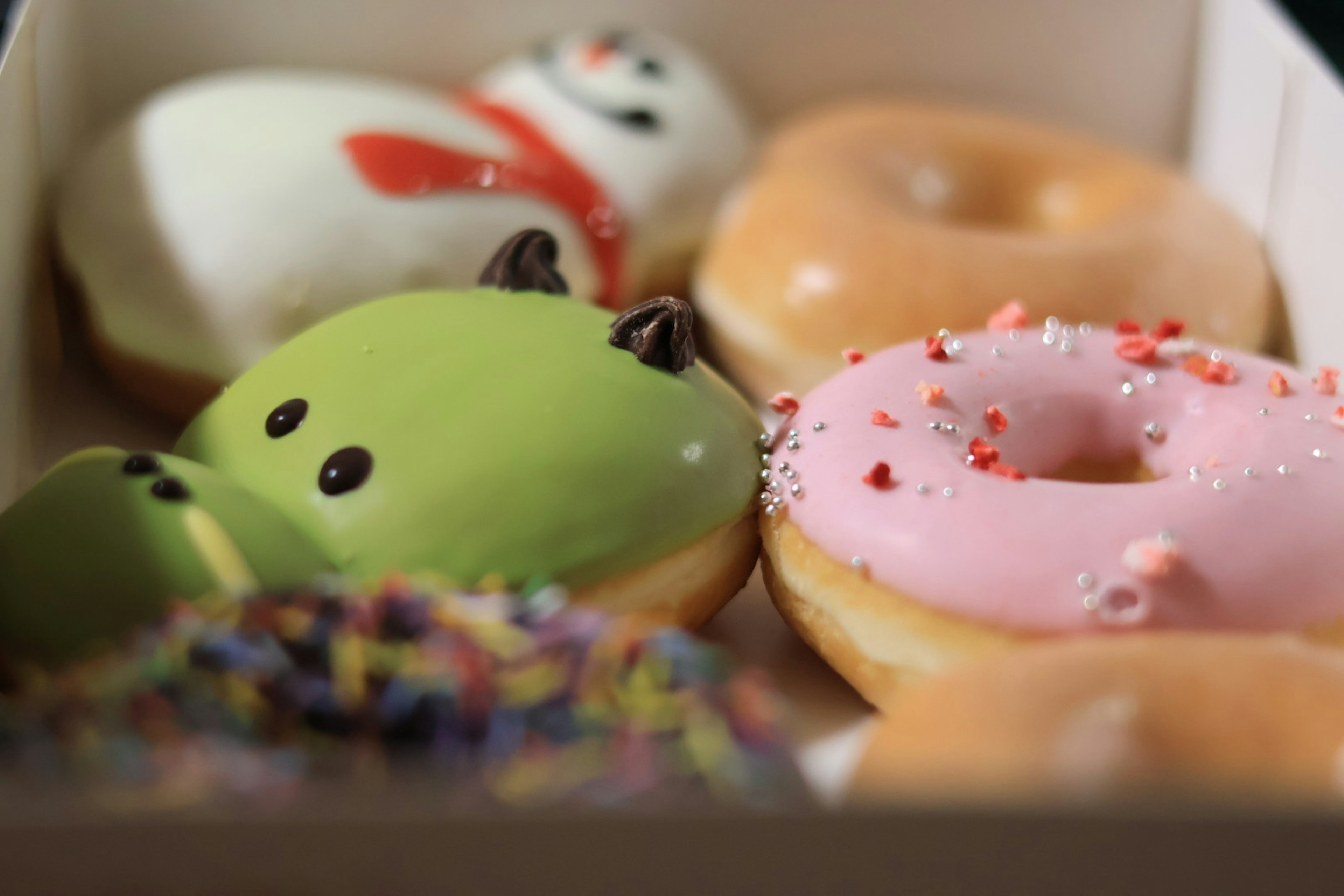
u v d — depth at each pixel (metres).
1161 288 0.41
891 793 0.26
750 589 0.37
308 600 0.29
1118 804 0.26
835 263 0.41
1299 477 0.32
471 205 0.41
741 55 0.52
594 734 0.28
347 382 0.33
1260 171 0.46
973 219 0.47
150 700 0.28
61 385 0.41
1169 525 0.31
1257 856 0.26
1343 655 0.30
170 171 0.40
